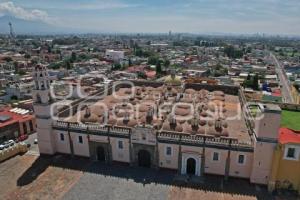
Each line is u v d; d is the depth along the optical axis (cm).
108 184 5741
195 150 5853
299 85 16712
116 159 6519
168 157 6097
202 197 5303
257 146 5406
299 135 5603
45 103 6569
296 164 5353
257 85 16338
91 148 6550
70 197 5341
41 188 5644
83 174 6125
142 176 6012
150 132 5966
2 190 5591
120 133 6203
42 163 6644
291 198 5312
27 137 8344
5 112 9075
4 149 6962
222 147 5681
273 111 5125
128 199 5259
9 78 16900
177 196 5341
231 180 5847
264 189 5569
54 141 6925
